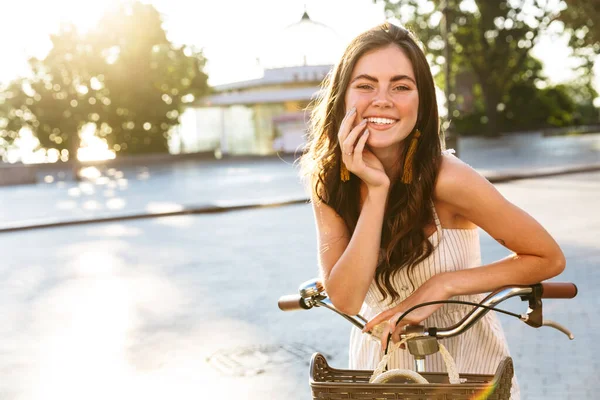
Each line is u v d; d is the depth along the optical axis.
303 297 2.14
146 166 39.59
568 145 33.44
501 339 2.23
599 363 4.98
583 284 7.11
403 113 1.88
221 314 7.02
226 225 14.04
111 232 14.11
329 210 2.10
